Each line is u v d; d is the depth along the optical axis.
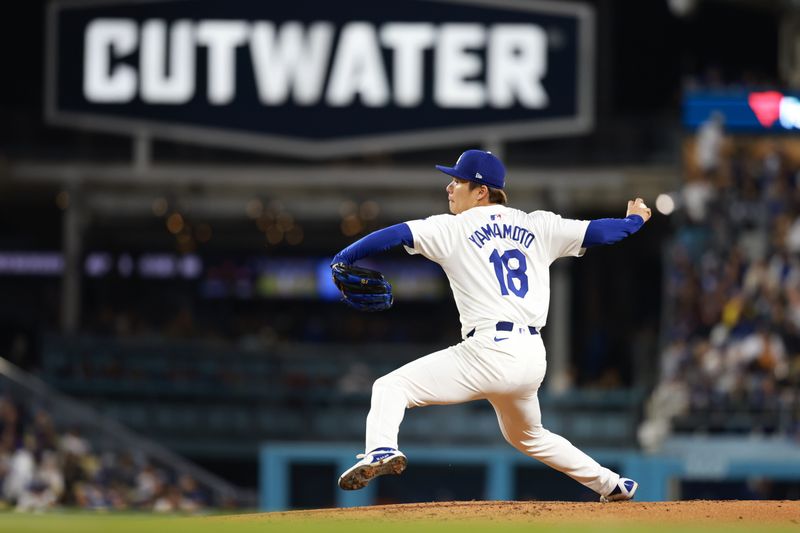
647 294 121.94
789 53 108.12
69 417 82.56
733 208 92.88
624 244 121.56
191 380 95.69
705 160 94.31
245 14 100.75
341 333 114.62
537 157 101.50
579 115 98.62
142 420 93.56
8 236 122.88
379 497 83.88
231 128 100.94
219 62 100.88
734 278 87.69
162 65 101.25
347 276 23.19
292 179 103.19
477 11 99.38
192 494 80.19
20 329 120.94
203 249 121.56
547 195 104.00
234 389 93.00
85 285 118.69
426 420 86.50
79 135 104.25
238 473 98.31
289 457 82.81
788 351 81.88
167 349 96.56
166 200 107.25
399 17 99.81
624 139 101.44
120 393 94.19
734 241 92.06
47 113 101.44
